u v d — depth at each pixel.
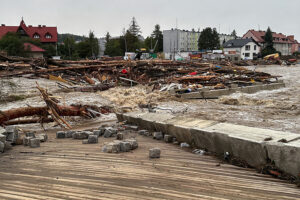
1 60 33.84
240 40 95.88
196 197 4.66
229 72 37.06
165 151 7.71
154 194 4.79
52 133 11.38
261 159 5.80
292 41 131.12
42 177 5.70
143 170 6.05
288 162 5.32
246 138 6.18
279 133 6.36
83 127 12.58
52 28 82.06
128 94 21.14
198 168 6.17
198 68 38.59
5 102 17.17
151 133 10.16
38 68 30.89
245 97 22.20
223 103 19.36
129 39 98.12
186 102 19.09
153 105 17.22
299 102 19.41
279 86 29.75
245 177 5.57
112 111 15.95
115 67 32.34
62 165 6.48
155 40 121.50
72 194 4.82
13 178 5.68
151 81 28.69
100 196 4.72
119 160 6.82
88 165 6.44
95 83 26.28
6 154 7.60
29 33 79.44
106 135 9.81
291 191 4.86
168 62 42.44
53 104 12.55
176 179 5.50
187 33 131.12
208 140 7.34
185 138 8.34
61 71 31.34
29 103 17.12
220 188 5.03
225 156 6.68
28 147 8.41
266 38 104.56
